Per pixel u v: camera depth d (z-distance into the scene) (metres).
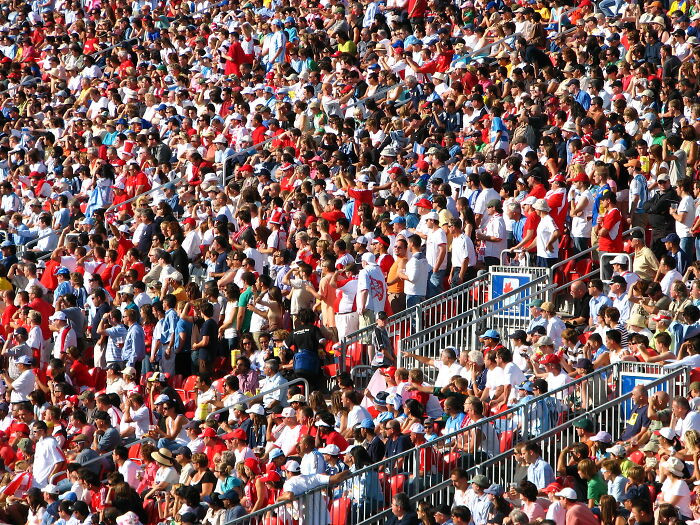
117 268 79.31
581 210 67.94
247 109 96.94
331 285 67.31
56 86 120.94
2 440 66.38
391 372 60.47
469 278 68.44
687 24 90.50
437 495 52.91
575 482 49.78
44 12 137.62
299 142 87.38
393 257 69.81
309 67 104.62
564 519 47.31
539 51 89.88
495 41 97.06
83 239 82.00
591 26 96.62
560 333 60.97
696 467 48.00
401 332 66.69
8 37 135.75
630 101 82.38
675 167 71.44
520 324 65.25
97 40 128.25
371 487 52.06
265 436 58.97
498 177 74.56
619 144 73.62
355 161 85.25
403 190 75.25
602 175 68.06
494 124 80.75
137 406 62.75
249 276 69.12
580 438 52.47
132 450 60.19
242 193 80.25
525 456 50.47
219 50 113.31
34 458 61.38
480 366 59.19
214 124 95.94
